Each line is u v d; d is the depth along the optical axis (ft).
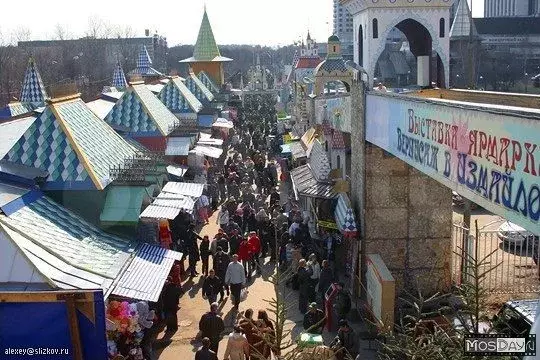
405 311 51.80
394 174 56.54
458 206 96.12
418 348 26.03
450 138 33.01
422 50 69.41
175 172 80.64
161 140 90.33
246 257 63.72
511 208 25.55
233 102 221.05
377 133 52.11
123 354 42.04
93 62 343.26
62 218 50.31
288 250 63.82
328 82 116.16
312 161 82.12
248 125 190.08
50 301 34.60
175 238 65.57
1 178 51.19
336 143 69.92
